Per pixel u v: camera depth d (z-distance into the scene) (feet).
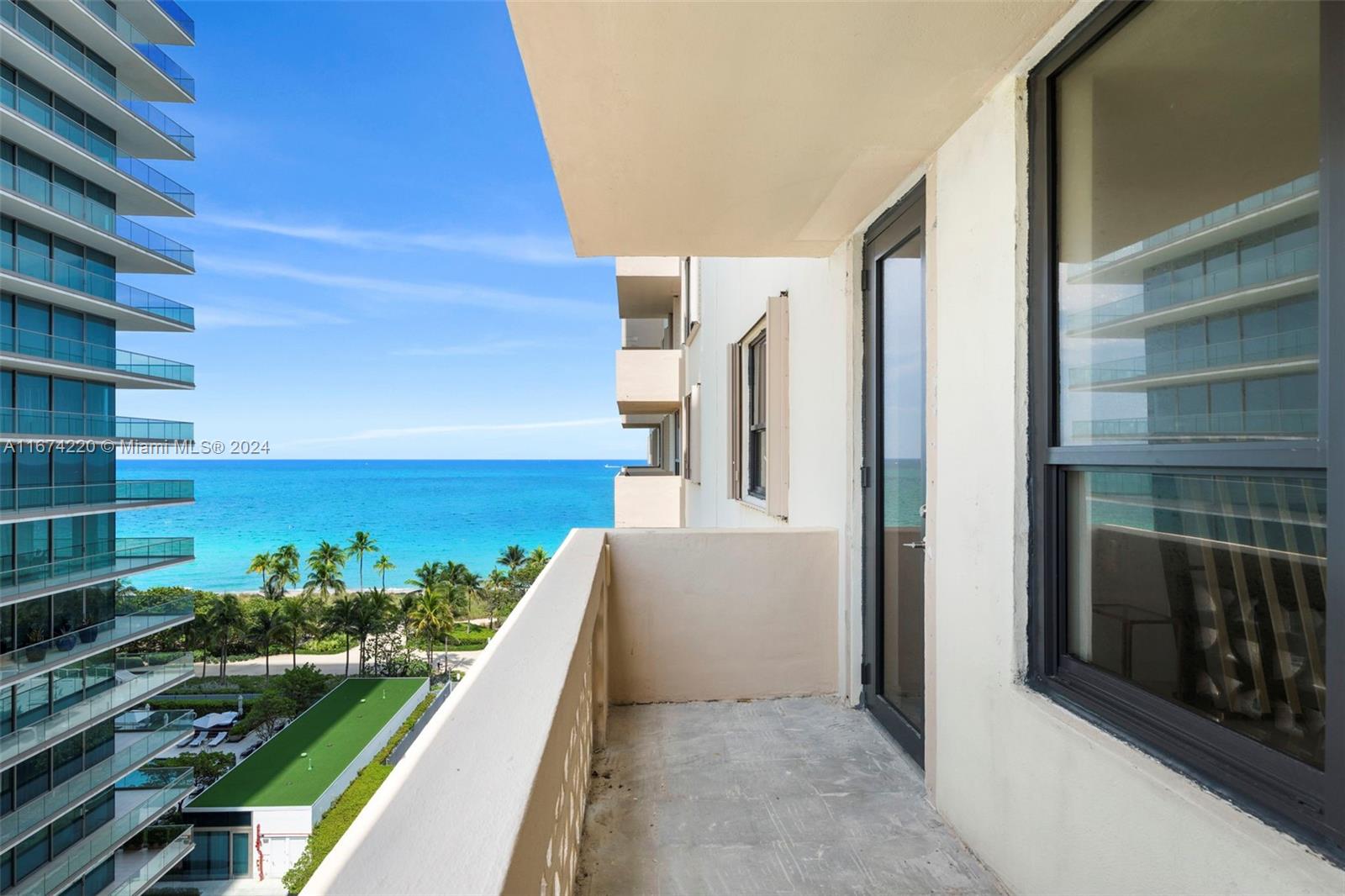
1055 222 5.70
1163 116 4.54
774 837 7.07
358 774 108.68
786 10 5.15
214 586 262.06
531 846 2.50
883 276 9.89
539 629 5.24
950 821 7.21
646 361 35.94
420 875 1.89
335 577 211.82
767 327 14.44
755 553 11.26
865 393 10.53
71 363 71.56
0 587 61.77
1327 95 3.34
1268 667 3.73
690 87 6.26
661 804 7.78
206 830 92.84
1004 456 6.12
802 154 7.80
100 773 68.80
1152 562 4.65
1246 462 3.79
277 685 145.07
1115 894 4.53
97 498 73.36
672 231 10.51
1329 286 3.31
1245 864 3.50
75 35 74.69
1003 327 6.15
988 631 6.38
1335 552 3.27
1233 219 3.97
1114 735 4.76
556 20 5.27
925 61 5.81
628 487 38.32
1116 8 4.82
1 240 64.69
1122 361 4.90
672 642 11.19
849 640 10.80
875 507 10.18
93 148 76.28
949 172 7.24
